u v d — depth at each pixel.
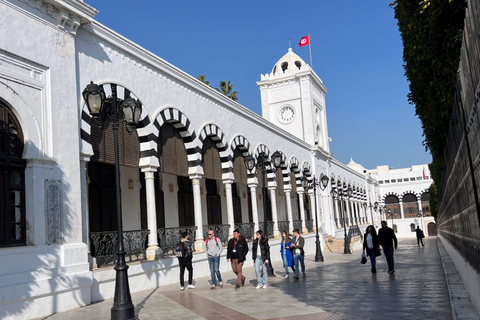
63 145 10.91
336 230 38.22
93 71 12.70
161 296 11.71
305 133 37.66
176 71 16.72
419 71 9.49
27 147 9.93
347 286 12.16
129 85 14.17
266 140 25.64
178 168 16.98
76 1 11.46
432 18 6.98
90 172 16.39
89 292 10.87
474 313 6.38
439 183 21.59
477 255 6.55
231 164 20.72
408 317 7.64
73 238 10.79
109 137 13.44
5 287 8.71
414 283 12.06
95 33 12.77
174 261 14.77
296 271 14.59
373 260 15.12
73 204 10.93
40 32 10.70
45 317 9.30
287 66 41.06
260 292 11.72
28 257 9.52
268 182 25.62
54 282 9.80
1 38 9.62
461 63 5.93
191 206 22.59
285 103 38.91
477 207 6.27
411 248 33.66
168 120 16.27
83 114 12.05
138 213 18.67
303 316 8.16
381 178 81.69
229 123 21.17
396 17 10.27
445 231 21.91
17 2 10.11
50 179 10.38
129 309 8.48
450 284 9.80
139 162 14.68
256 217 22.88
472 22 4.83
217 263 13.23
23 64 10.15
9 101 9.66
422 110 11.34
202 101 18.77
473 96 5.29
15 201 9.73
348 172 50.19
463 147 7.00
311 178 33.59
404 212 79.50
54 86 10.90
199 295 11.59
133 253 13.61
